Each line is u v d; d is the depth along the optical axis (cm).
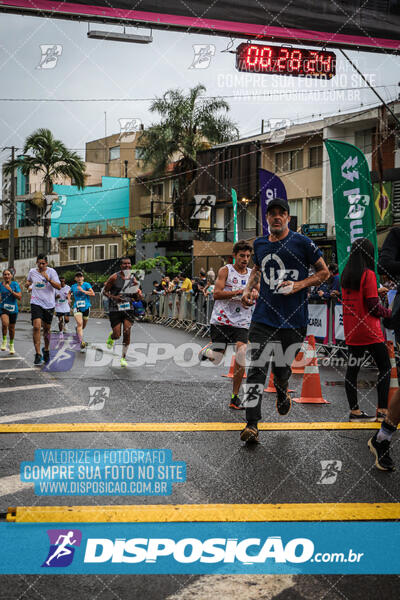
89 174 4791
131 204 4219
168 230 3469
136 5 1062
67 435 504
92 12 1048
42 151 4194
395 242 461
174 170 3444
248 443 490
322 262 509
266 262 513
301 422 574
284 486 385
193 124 3350
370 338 571
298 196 2867
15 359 1066
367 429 548
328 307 1112
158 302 2222
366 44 1167
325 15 1148
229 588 257
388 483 394
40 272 989
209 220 3369
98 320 2417
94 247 4306
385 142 2348
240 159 3122
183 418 584
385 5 1170
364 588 258
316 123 2689
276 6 1123
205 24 1095
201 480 394
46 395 698
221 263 3166
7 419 564
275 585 260
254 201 3058
